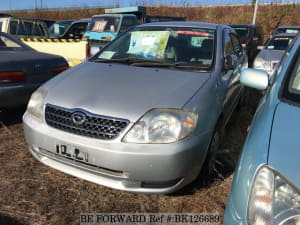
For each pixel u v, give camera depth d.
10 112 4.14
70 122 2.32
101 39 9.29
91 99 2.37
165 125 2.17
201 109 2.35
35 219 2.19
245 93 5.21
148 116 2.19
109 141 2.17
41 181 2.64
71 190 2.55
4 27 8.99
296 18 18.59
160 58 3.16
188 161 2.20
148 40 3.41
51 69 3.87
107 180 2.28
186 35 3.39
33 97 2.69
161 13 22.53
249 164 1.50
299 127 1.58
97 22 9.80
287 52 2.61
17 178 2.66
